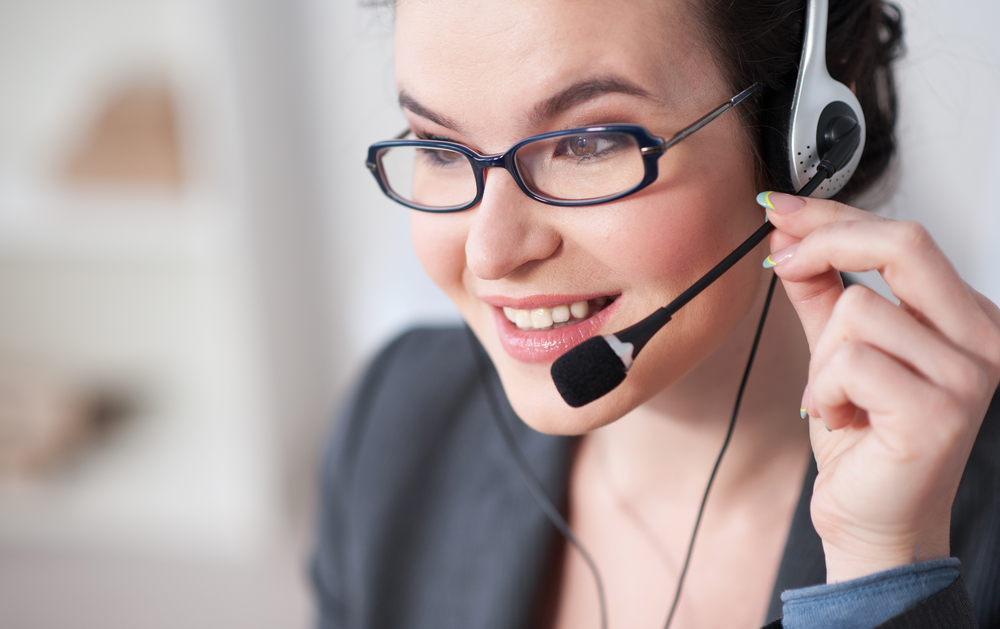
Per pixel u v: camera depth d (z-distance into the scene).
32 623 1.84
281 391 2.06
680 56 0.51
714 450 0.72
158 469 2.01
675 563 0.75
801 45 0.56
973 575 0.60
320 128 2.07
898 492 0.47
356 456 0.93
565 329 0.60
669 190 0.53
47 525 2.00
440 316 1.38
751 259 0.60
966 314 0.45
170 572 2.02
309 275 2.17
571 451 0.82
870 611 0.49
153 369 2.17
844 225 0.48
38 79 1.92
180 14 1.66
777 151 0.56
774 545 0.71
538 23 0.49
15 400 1.99
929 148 1.01
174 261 2.05
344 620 0.93
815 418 0.52
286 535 2.12
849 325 0.47
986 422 0.64
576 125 0.52
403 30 0.54
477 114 0.53
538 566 0.78
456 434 0.88
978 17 0.94
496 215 0.55
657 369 0.58
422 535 0.85
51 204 1.73
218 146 1.74
